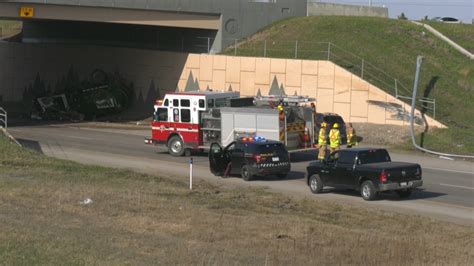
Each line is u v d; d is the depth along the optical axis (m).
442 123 44.69
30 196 22.08
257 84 53.38
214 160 32.00
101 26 68.00
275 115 34.41
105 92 61.97
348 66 49.94
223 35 59.50
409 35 57.06
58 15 51.47
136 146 43.16
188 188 27.17
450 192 27.86
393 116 46.38
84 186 25.33
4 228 16.20
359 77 48.25
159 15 56.03
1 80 73.69
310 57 52.47
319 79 49.88
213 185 28.62
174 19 56.94
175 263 13.40
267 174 30.47
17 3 49.78
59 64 69.12
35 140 45.47
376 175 25.38
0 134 40.09
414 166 25.97
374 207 24.34
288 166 31.12
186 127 38.12
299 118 35.59
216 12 58.81
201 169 34.09
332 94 49.22
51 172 29.45
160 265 13.16
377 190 25.39
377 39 55.47
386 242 16.83
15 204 20.36
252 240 16.59
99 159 36.94
